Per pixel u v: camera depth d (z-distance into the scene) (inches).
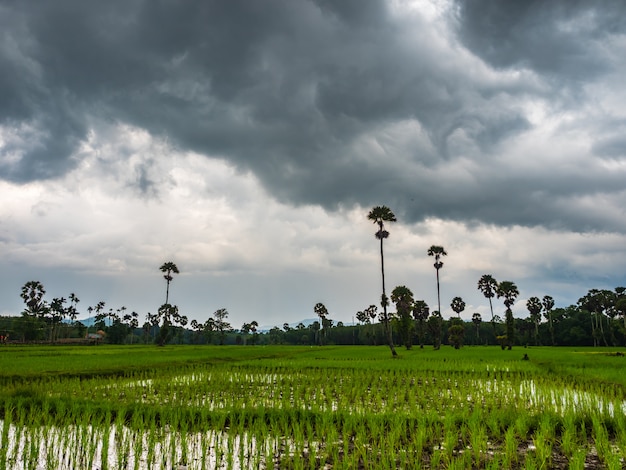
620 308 4485.7
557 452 438.9
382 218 2492.6
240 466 395.5
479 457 406.0
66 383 891.4
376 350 3073.3
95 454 430.6
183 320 6589.6
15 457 420.2
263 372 1146.7
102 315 6481.3
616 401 571.2
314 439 484.4
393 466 384.8
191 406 617.6
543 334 5216.5
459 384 915.4
